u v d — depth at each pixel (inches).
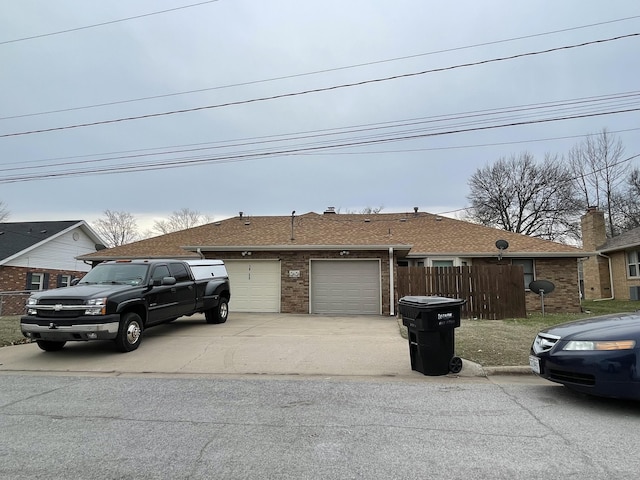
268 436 171.6
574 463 143.9
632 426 179.9
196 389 247.1
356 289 647.8
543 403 214.8
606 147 1406.3
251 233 793.6
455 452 154.1
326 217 948.6
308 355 327.6
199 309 462.3
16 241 983.0
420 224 890.1
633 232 983.0
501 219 1588.3
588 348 201.9
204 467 143.7
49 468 143.8
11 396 235.8
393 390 242.2
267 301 664.4
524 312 560.7
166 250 782.5
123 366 307.1
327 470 140.4
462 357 307.3
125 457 152.3
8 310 860.6
